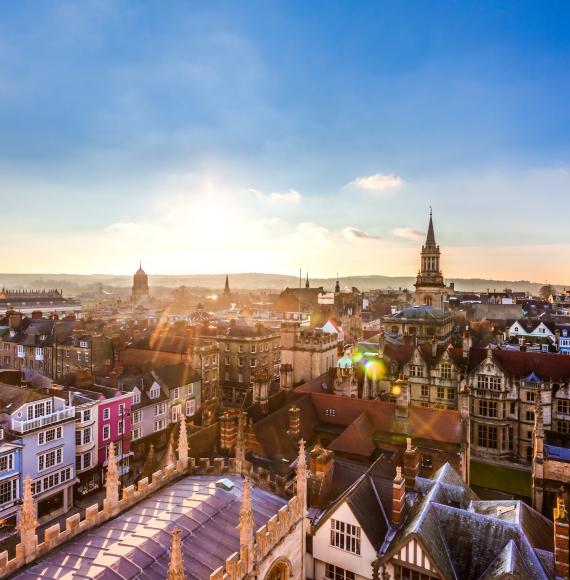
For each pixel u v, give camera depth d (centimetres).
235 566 2355
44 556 2383
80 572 2231
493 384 6994
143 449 7438
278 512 2830
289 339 8056
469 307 19312
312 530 3547
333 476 4175
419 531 2917
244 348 10588
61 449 5744
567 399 6631
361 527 3309
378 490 3719
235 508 2941
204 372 9400
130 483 6650
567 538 2688
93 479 6309
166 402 7981
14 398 5562
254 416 5481
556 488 4562
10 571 2228
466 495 3475
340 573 3447
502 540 2847
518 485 6047
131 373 8500
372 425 5619
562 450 5081
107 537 2555
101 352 9694
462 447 5084
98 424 6375
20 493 5238
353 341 14525
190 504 2886
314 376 7869
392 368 7888
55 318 12962
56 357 10338
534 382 6781
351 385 6856
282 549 2839
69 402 6116
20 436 5231
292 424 5197
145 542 2462
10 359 11444
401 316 11450
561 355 6981
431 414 5453
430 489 3456
